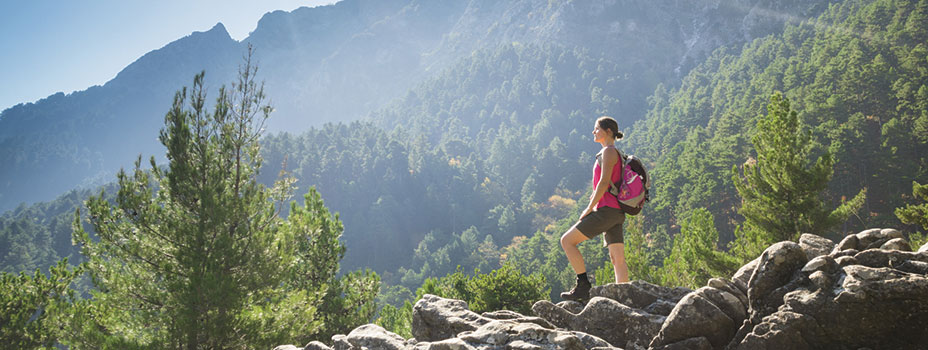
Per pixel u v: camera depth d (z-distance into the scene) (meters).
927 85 78.75
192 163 12.76
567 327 4.77
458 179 182.00
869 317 3.29
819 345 3.44
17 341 15.23
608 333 4.51
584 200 121.06
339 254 17.73
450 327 4.32
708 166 82.56
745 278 4.71
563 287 74.31
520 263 94.50
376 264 155.25
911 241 15.72
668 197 83.38
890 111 84.31
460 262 126.75
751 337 3.63
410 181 185.88
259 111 13.85
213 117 13.26
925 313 3.20
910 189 60.34
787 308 3.60
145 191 12.50
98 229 12.02
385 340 4.33
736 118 106.75
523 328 3.50
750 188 17.23
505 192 181.75
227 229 12.70
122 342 11.22
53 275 16.72
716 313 3.98
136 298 12.23
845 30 135.62
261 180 176.25
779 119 16.38
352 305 17.41
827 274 3.61
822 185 15.72
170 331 11.40
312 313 13.50
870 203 64.00
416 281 121.50
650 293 4.88
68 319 12.01
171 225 12.08
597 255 68.75
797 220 16.06
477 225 169.50
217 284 11.20
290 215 16.75
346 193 175.38
